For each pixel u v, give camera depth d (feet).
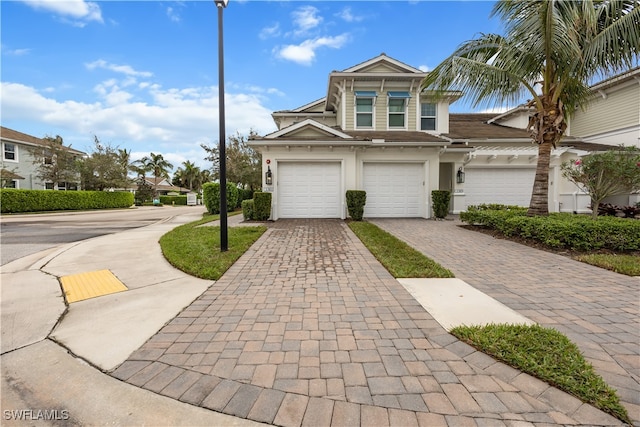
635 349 8.20
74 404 6.43
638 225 18.99
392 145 37.52
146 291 13.42
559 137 24.57
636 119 43.73
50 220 52.42
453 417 5.93
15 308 11.67
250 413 6.11
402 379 7.12
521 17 22.58
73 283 14.73
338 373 7.36
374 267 16.79
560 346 8.06
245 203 37.78
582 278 14.49
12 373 7.49
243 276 15.34
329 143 36.04
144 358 8.07
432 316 10.48
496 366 7.55
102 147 93.86
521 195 45.37
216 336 9.23
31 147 84.28
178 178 221.46
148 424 5.88
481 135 48.91
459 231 28.66
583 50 21.39
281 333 9.39
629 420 5.78
